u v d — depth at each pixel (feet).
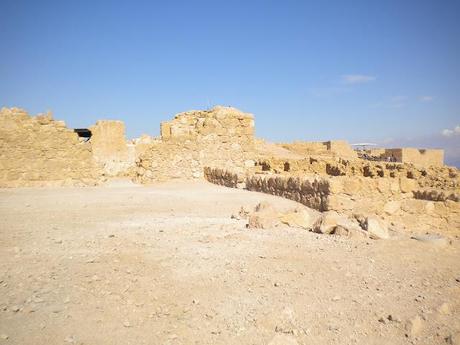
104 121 94.53
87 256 21.71
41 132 65.26
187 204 43.55
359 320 15.34
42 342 13.28
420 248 24.99
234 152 78.69
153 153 72.54
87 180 67.92
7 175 62.69
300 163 72.49
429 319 15.58
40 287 17.44
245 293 17.13
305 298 16.84
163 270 19.63
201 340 13.78
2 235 26.50
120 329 14.33
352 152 139.03
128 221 32.35
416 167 66.69
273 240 25.45
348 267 20.68
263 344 13.56
